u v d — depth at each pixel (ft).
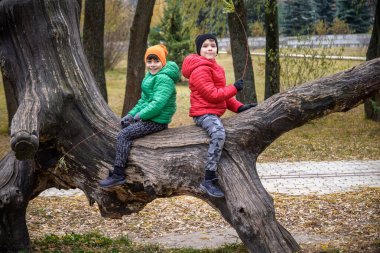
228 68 106.42
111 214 20.07
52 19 19.62
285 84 65.41
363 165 45.85
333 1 121.70
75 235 26.45
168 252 23.79
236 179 17.98
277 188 38.88
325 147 53.11
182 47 94.07
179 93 87.15
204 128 18.26
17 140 15.83
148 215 32.71
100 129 19.49
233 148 18.47
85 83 19.83
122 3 110.01
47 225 30.55
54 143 19.57
